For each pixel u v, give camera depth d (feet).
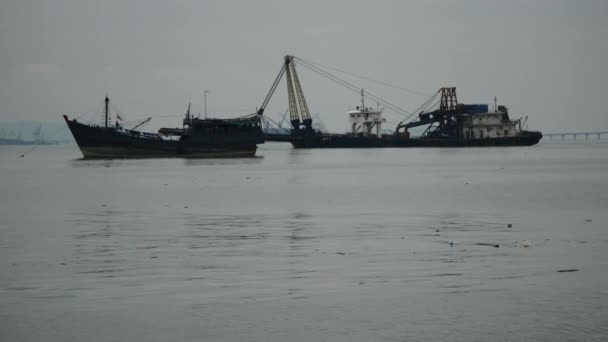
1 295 121.08
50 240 180.14
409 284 127.03
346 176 455.22
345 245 169.17
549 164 607.78
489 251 158.20
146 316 109.81
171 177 450.30
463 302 115.85
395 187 361.30
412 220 219.41
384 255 154.61
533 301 115.85
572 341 99.30
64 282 130.21
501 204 268.21
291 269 140.26
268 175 466.70
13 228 205.67
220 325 106.01
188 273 137.18
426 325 105.50
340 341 100.01
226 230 197.77
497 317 108.37
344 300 117.39
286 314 110.63
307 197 305.12
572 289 122.31
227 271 138.62
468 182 395.96
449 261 146.51
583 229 194.18
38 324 106.63
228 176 458.09
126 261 149.48
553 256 150.82
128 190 352.08
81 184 401.29
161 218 228.84
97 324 106.63
